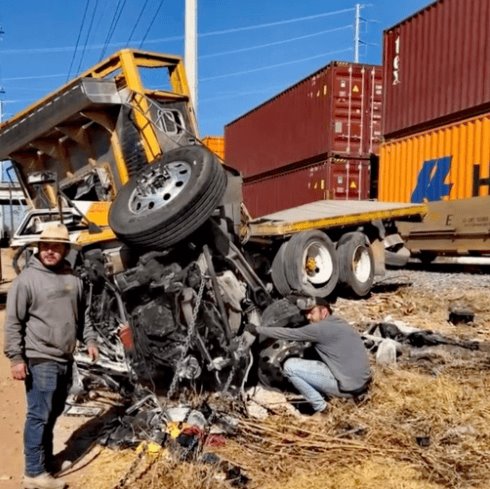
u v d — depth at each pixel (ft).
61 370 13.21
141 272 16.90
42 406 12.96
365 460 13.38
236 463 13.65
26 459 12.92
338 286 31.17
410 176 44.16
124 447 14.92
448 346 21.35
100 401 18.72
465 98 38.70
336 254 29.86
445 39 40.70
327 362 16.83
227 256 18.56
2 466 14.43
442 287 33.63
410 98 44.39
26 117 25.84
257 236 26.45
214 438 14.80
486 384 17.65
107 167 24.71
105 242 19.26
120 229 17.06
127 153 23.94
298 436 14.99
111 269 18.10
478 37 37.73
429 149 42.19
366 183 53.57
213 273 17.11
